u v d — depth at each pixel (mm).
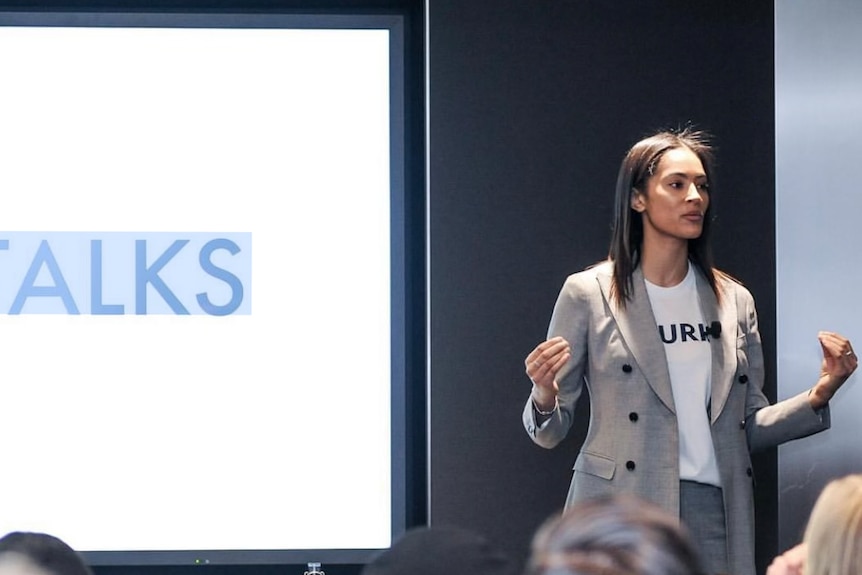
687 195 5895
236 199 7316
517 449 7078
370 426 7281
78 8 7402
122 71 7344
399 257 7301
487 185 7129
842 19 7059
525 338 7102
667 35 7180
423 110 7457
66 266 7273
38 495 7184
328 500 7262
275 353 7281
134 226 7305
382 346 7305
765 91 7180
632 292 5992
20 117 7305
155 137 7332
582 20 7172
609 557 1473
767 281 7160
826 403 5969
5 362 7211
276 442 7262
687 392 5914
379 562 2215
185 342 7262
